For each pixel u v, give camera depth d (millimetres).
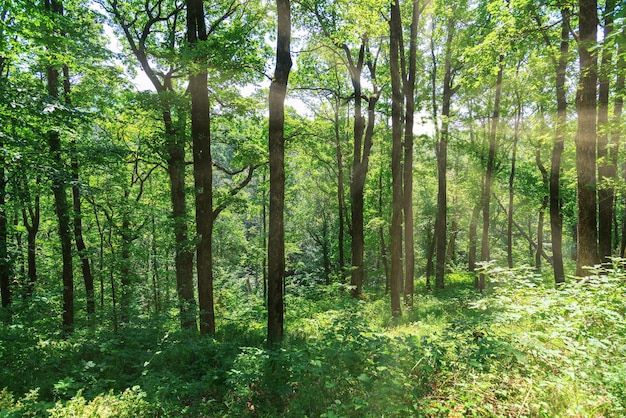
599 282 6758
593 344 4480
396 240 11664
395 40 11578
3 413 4223
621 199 22547
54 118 7691
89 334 8391
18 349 6816
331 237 32094
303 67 19688
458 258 37281
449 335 5773
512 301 6750
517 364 4824
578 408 3648
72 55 9336
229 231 25734
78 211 12352
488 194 19562
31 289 11219
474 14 16422
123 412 4465
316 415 4543
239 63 9359
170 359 6941
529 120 17328
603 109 10242
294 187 26531
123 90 12883
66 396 5344
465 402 4066
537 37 9992
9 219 14102
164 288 12141
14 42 7980
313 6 12391
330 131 22219
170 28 14570
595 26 8164
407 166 13734
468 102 19906
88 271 14172
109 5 13250
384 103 21297
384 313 12398
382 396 4266
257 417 4824
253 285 40750
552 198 15906
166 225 11375
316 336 8430
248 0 13000
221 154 26453
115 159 9789
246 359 5957
